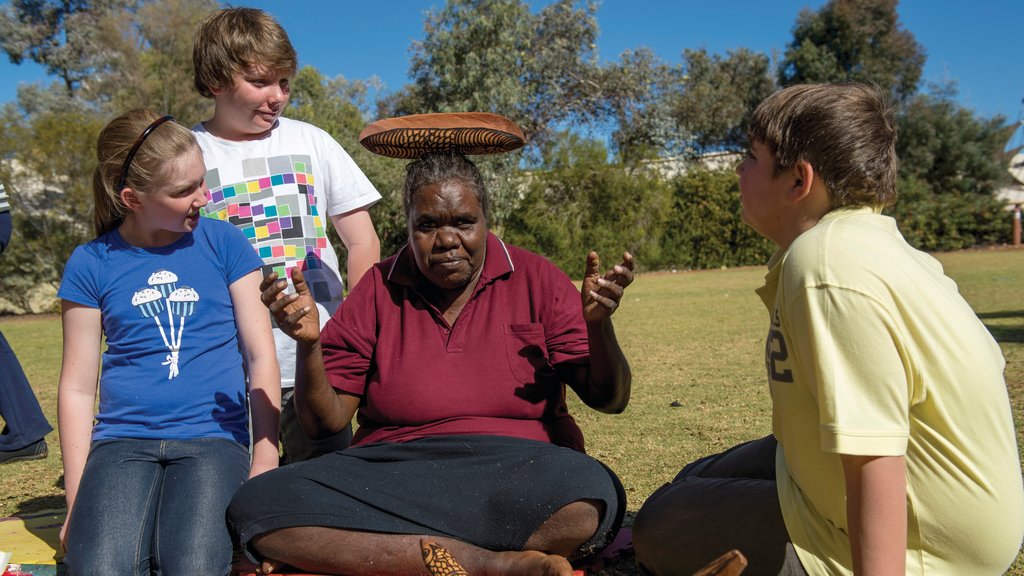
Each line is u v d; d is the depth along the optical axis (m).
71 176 22.56
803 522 2.15
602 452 4.74
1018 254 24.64
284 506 2.49
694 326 11.02
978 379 1.93
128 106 29.78
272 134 3.59
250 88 3.37
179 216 2.84
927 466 1.98
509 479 2.47
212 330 2.96
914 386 1.92
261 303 3.06
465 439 2.59
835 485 2.04
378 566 2.43
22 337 15.03
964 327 1.93
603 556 2.72
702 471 2.76
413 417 2.71
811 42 39.09
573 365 2.76
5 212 5.11
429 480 2.54
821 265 1.94
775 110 2.16
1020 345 7.96
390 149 2.92
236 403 2.96
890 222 2.12
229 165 3.50
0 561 2.57
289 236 3.51
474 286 2.79
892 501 1.86
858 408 1.86
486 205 2.74
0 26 37.22
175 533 2.52
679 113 38.94
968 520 1.99
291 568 2.54
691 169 29.08
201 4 31.56
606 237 26.12
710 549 2.36
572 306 2.78
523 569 2.23
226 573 2.55
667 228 27.19
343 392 2.81
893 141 2.14
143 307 2.89
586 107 30.81
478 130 2.80
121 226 3.00
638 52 30.72
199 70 3.39
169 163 2.77
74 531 2.54
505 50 27.70
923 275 1.95
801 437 2.08
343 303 2.91
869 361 1.87
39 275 22.81
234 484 2.71
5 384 5.25
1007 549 2.05
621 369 2.66
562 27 30.02
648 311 13.49
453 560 2.21
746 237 27.06
